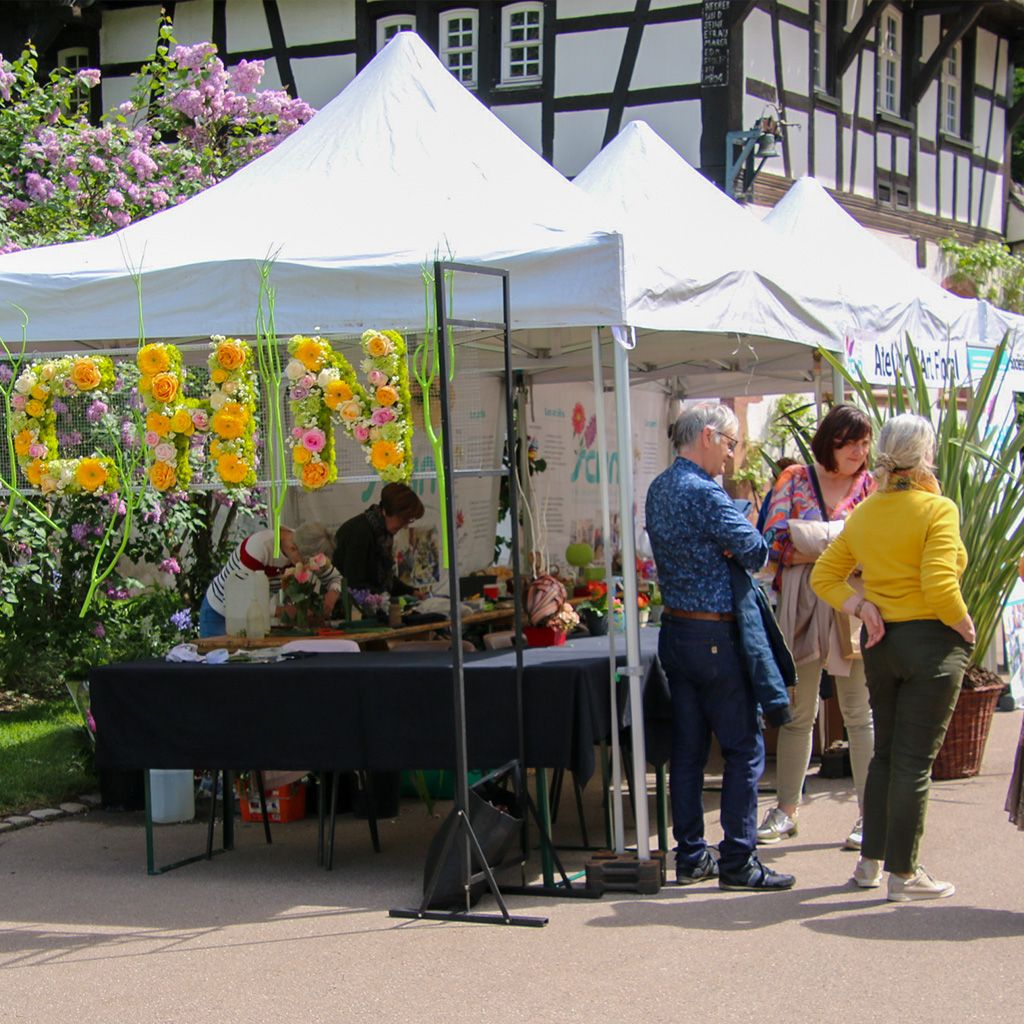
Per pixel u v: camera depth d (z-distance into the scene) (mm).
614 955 4465
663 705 5590
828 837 5977
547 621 6109
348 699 5262
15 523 8414
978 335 8562
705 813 6582
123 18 16219
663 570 5195
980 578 7082
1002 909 4836
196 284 5312
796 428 8141
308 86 15711
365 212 5711
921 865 5418
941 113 19094
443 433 4816
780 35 15328
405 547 9086
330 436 5004
